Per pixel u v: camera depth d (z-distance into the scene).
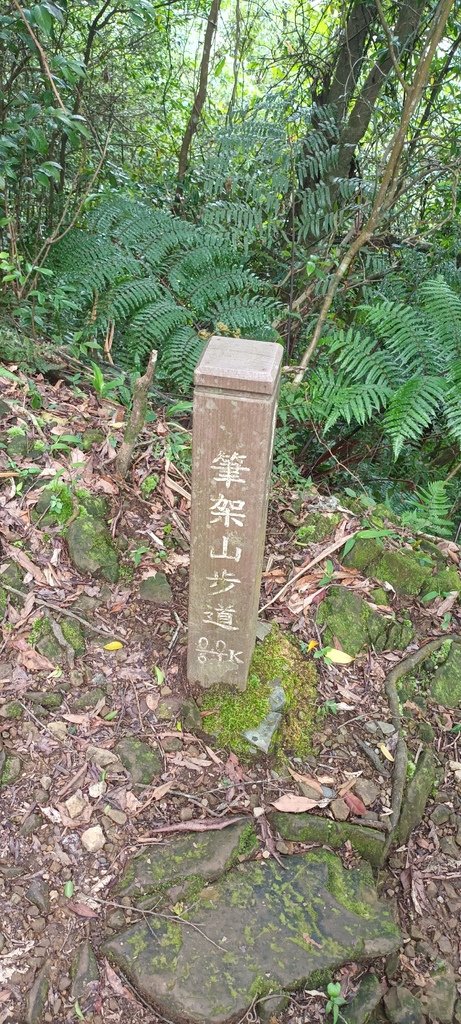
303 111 1.98
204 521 0.97
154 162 3.00
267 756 1.11
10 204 1.79
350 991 0.92
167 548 1.35
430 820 1.13
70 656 1.16
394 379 1.58
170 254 1.90
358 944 0.94
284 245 2.17
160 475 1.45
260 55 3.14
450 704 1.27
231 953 0.91
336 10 2.54
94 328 1.72
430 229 2.10
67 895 0.94
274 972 0.90
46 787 1.03
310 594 1.34
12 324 1.69
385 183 1.58
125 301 1.72
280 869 1.01
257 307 1.81
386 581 1.40
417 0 1.93
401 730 1.18
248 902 0.96
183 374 1.66
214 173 2.04
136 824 1.02
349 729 1.18
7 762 1.04
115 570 1.28
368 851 1.05
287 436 1.64
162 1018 0.87
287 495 1.53
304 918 0.96
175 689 1.16
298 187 1.96
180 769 1.08
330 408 1.54
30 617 1.19
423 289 1.56
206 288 1.82
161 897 0.95
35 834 0.99
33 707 1.10
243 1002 0.87
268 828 1.04
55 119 1.68
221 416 0.88
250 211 1.92
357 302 2.06
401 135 1.51
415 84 1.46
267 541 1.43
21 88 1.78
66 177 2.26
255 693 1.15
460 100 2.19
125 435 1.35
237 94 3.25
